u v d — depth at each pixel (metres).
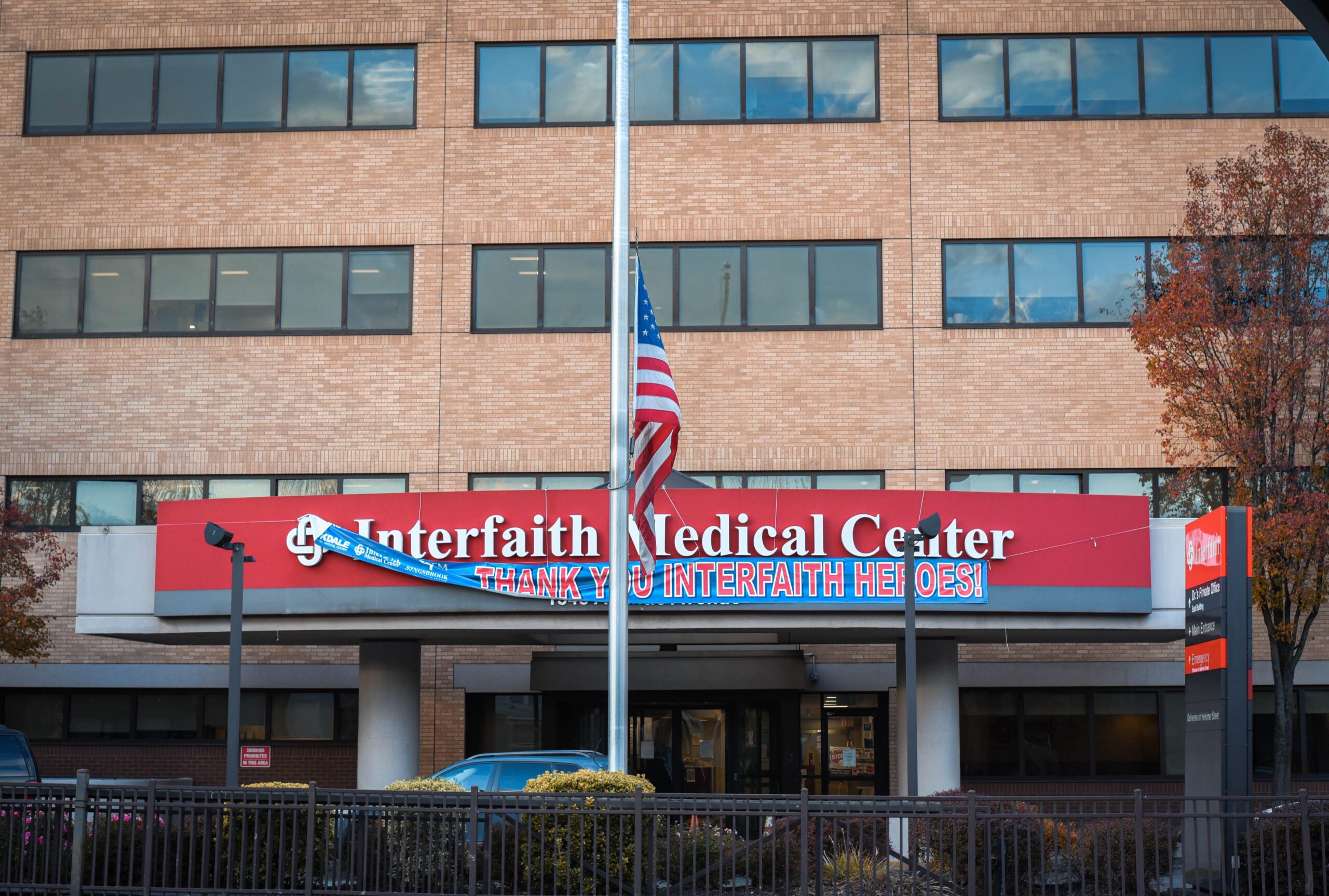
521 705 23.23
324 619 18.39
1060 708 23.12
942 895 11.55
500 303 23.81
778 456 23.06
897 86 24.03
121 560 19.03
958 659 22.94
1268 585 19.33
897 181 23.78
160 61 24.75
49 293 24.23
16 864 12.03
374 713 20.09
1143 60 24.02
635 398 15.67
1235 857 11.38
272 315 23.95
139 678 23.38
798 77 24.20
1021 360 23.25
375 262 24.03
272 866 12.12
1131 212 23.58
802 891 11.16
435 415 23.48
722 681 21.73
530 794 11.59
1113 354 23.22
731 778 22.73
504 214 23.97
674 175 23.95
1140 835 11.18
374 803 11.75
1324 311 19.64
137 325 24.08
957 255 23.69
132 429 23.72
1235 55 23.98
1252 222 20.31
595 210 23.91
